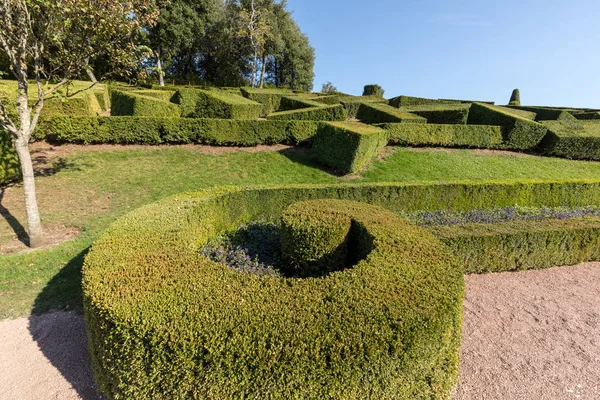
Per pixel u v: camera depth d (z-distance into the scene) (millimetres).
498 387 3348
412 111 18375
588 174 13523
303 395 2178
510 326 4418
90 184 8719
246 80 43750
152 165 10117
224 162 10891
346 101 22406
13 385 3229
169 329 2236
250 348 2143
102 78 7074
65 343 3824
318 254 4449
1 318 4230
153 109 12844
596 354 3932
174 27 28312
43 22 5926
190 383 2215
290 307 2496
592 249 6379
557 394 3295
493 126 14664
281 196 7242
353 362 2186
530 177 12750
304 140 12609
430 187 8383
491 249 5711
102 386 2807
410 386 2502
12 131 5758
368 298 2625
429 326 2416
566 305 4980
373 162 12195
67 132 10461
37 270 5305
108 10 6125
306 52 41719
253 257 4988
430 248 3699
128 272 2957
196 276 2920
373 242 3824
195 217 5012
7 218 7012
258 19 35156
